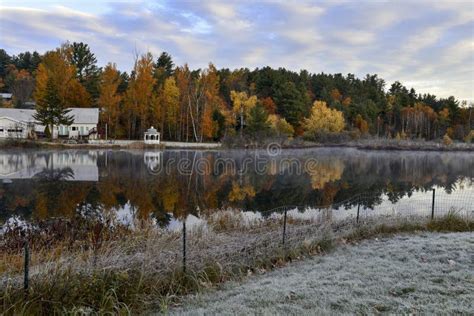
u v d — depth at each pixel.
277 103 81.81
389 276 6.01
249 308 4.85
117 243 8.81
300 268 6.80
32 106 72.94
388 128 90.56
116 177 24.94
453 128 94.44
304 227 9.99
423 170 33.38
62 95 61.16
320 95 96.81
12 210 15.00
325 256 7.56
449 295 5.18
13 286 5.12
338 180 26.19
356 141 69.12
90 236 9.81
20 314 4.58
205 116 60.78
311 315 4.52
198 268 6.39
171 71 84.88
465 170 33.59
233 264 6.83
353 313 4.62
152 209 15.91
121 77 76.00
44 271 5.56
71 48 79.50
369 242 8.69
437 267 6.38
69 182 22.27
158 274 5.97
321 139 68.44
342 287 5.54
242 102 69.25
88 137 56.78
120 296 5.32
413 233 9.52
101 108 63.22
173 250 7.47
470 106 105.50
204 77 64.06
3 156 36.84
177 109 64.38
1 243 9.62
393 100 105.62
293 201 18.31
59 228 11.05
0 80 88.94
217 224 12.12
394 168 35.03
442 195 20.05
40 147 45.16
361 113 89.06
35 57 98.19
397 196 19.62
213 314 4.75
